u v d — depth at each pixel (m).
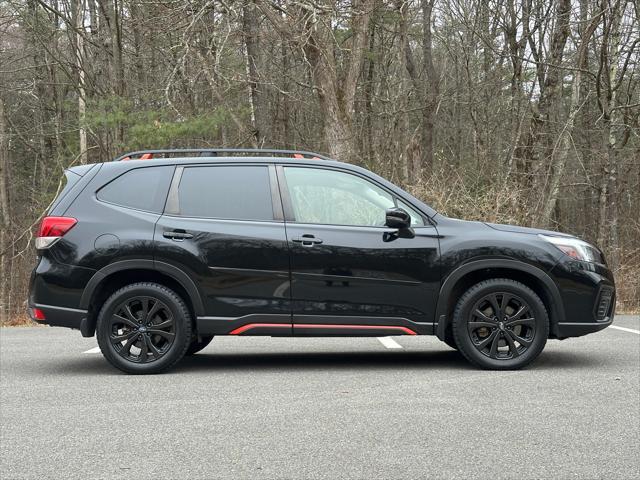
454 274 7.02
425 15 27.88
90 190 7.22
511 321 7.03
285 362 7.70
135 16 19.94
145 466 4.21
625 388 6.16
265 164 7.29
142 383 6.56
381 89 29.78
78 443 4.68
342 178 7.29
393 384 6.38
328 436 4.77
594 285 7.09
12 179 28.48
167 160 7.32
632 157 21.67
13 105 27.38
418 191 15.12
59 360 7.98
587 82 22.97
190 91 18.97
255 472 4.09
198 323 6.98
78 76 22.31
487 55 29.20
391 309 7.03
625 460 4.27
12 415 5.43
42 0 21.97
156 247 6.98
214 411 5.47
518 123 24.70
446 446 4.54
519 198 15.37
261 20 18.75
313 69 17.14
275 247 6.98
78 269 6.99
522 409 5.45
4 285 20.50
